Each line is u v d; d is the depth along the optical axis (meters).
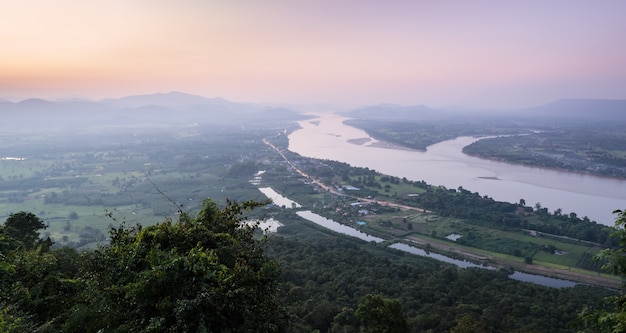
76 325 8.21
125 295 7.64
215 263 7.84
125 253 8.52
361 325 21.27
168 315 7.16
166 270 7.48
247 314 7.39
